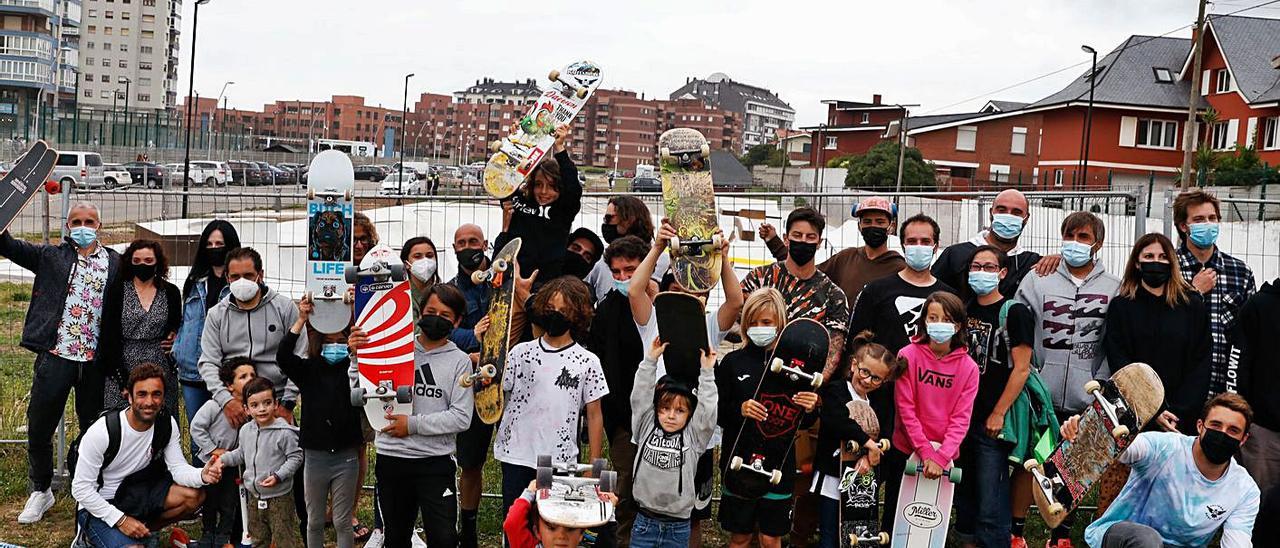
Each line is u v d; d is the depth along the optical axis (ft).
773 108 639.35
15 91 257.96
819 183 166.61
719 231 17.11
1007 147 161.58
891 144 154.10
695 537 17.84
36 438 20.04
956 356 17.15
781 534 16.89
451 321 16.80
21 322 40.09
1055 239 32.78
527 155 20.16
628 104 451.94
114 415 17.78
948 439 16.92
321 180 16.61
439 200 22.91
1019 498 18.63
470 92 532.73
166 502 17.90
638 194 22.13
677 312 16.39
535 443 16.57
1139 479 16.37
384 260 16.15
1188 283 18.37
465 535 18.65
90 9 358.64
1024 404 17.67
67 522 20.24
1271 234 33.99
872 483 17.16
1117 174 150.61
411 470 16.51
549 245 20.25
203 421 18.20
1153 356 17.58
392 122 507.30
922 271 18.26
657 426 16.35
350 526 17.24
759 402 16.49
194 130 205.16
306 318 16.55
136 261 19.98
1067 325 17.97
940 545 16.84
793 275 19.03
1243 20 142.92
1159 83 150.00
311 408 16.72
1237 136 136.46
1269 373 17.69
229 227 19.97
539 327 17.10
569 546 13.75
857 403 17.06
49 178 21.65
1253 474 17.84
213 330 18.58
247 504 17.66
